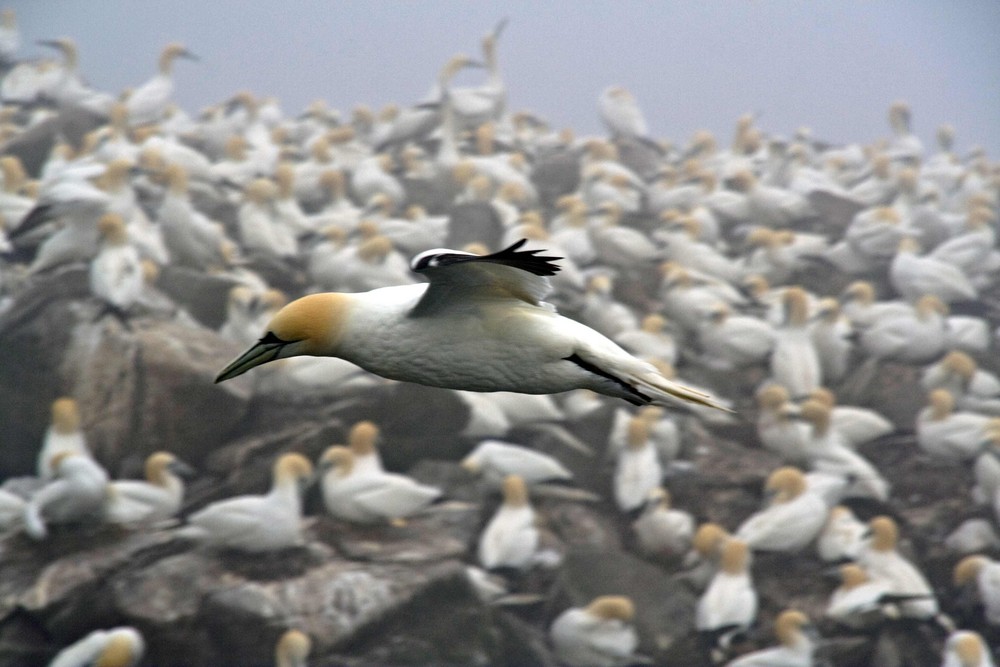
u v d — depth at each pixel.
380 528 22.89
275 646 20.42
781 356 29.78
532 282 8.98
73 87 46.72
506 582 22.95
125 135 41.41
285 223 34.38
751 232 37.53
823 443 27.02
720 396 29.69
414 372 9.40
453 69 46.47
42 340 26.06
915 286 34.47
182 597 20.77
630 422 25.50
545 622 22.86
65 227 28.77
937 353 31.52
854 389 30.66
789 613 22.27
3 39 49.03
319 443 24.55
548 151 45.78
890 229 36.06
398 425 25.53
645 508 24.91
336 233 31.95
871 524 24.22
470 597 21.80
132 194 31.48
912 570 23.81
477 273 8.78
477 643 21.52
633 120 48.28
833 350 30.88
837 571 23.80
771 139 46.94
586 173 39.91
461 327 9.16
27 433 25.56
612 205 36.44
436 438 25.66
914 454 28.27
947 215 41.38
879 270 36.66
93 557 21.39
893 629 23.14
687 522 24.70
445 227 35.44
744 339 30.23
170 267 29.75
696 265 34.94
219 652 20.48
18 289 29.12
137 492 22.53
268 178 39.31
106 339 25.69
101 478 22.19
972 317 35.00
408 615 21.14
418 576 21.55
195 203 35.88
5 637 20.36
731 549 23.12
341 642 20.56
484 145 43.25
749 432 28.47
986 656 21.94
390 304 9.43
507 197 38.56
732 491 26.20
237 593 20.81
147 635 20.33
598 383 9.29
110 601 20.66
